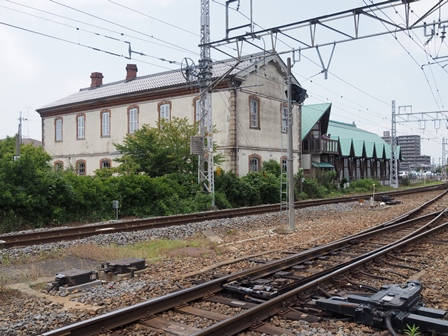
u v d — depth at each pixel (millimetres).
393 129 54688
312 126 42562
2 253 10711
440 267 9352
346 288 7629
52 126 42875
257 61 32469
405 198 33812
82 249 11023
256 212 21781
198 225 16469
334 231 15180
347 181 45969
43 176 17812
